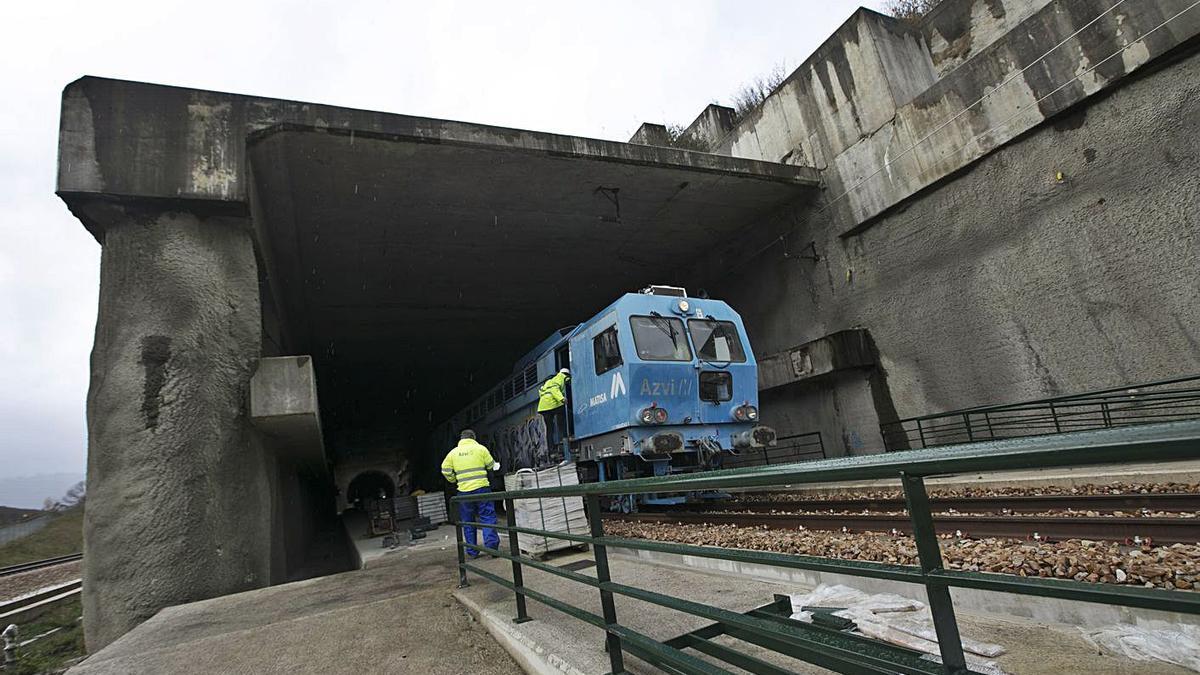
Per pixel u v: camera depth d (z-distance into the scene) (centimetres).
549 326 2802
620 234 1933
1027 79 1205
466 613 570
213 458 1012
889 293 1540
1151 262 1050
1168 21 999
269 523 1123
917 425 1477
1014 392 1274
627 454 1145
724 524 972
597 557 339
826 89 1684
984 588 157
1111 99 1096
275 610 693
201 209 1097
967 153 1322
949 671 168
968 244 1351
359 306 2250
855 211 1605
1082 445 133
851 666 207
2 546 3519
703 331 1281
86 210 1034
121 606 883
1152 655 289
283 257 1722
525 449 1675
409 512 1541
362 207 1555
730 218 1895
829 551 652
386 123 1235
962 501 795
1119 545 508
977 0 1717
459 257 1959
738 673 339
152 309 1031
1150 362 1057
